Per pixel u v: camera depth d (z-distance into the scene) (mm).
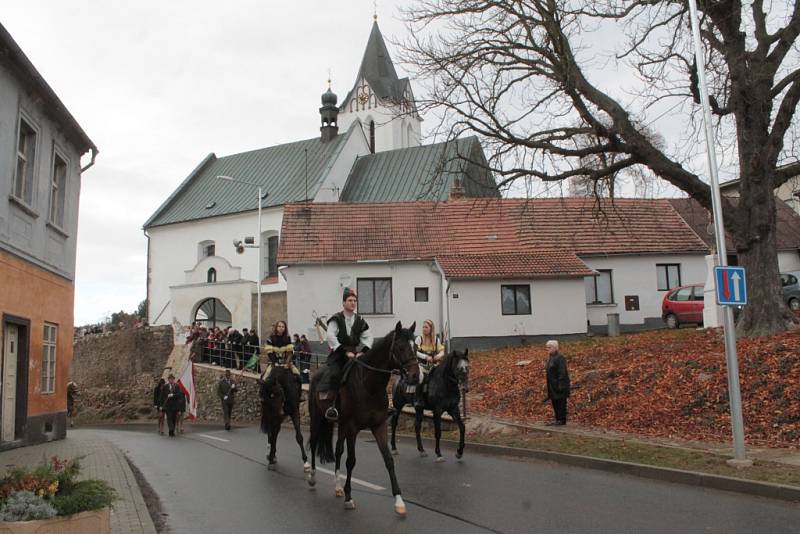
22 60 15516
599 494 9906
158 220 57062
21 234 16641
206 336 37375
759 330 18953
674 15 19203
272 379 12836
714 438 13617
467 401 21406
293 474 12195
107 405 41156
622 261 36969
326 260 35312
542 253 35406
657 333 29609
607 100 20125
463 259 34906
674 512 8688
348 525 8148
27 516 6512
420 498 9727
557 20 19828
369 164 55625
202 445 18219
